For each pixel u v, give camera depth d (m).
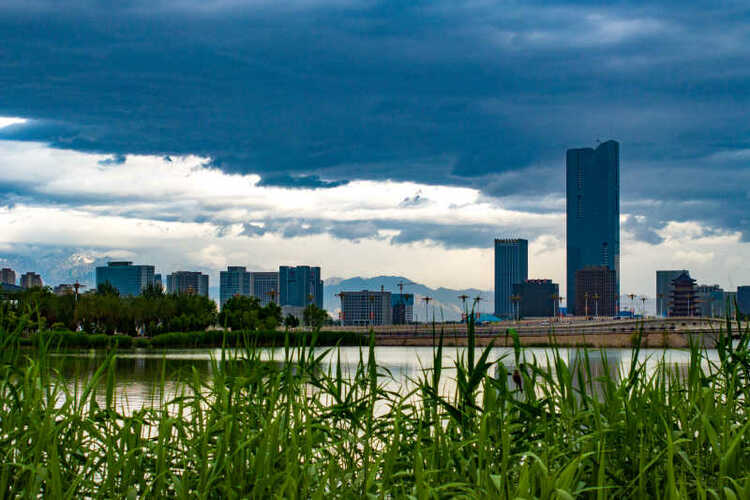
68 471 6.51
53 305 99.12
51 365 7.60
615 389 7.26
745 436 6.85
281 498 5.58
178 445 7.57
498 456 6.55
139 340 87.81
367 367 7.85
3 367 7.01
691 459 6.55
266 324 123.31
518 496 5.11
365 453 6.64
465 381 6.98
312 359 7.65
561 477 5.23
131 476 6.57
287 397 7.39
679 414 7.26
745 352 7.64
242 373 7.50
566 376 7.15
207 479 6.24
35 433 6.40
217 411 7.07
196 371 7.52
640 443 6.50
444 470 6.15
